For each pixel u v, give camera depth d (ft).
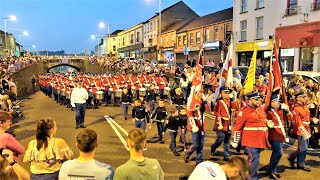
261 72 68.33
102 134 39.96
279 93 25.36
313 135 32.68
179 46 154.81
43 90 112.57
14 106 56.13
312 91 38.68
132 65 138.00
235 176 12.02
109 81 72.13
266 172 25.31
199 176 11.75
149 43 202.28
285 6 83.87
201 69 26.71
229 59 29.94
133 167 12.17
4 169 10.64
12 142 14.84
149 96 52.80
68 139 37.29
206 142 35.42
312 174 25.34
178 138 37.17
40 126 14.75
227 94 28.55
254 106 22.66
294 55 81.66
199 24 135.64
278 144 23.97
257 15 95.35
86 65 226.58
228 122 28.35
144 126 36.14
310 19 76.13
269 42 87.97
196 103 25.94
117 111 60.49
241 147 32.22
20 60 147.54
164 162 28.35
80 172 11.83
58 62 227.81
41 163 14.57
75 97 43.39
